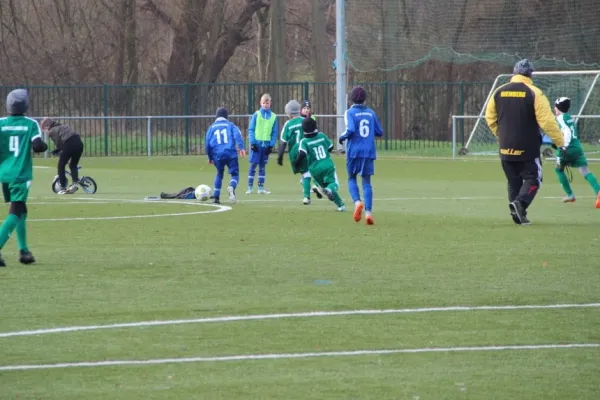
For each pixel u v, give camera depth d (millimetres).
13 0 153875
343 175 82625
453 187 71312
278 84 116688
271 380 21219
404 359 22906
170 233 44875
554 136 45906
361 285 31766
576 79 113562
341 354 23328
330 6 175750
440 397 20047
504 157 47125
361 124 47844
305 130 54438
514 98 46406
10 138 34688
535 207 56219
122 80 154625
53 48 153500
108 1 154250
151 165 96375
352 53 115188
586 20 114125
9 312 27734
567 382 21094
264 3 155750
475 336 25031
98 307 28438
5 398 19984
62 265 35719
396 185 73312
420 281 32438
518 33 115188
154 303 29016
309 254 38375
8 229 34938
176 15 153500
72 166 67312
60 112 120188
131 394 20234
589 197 62438
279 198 63500
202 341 24531
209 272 34281
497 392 20391
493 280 32594
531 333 25328
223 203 59688
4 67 151750
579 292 30562
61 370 22000
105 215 52594
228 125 59438
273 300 29453
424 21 115188
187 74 155000
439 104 135125
